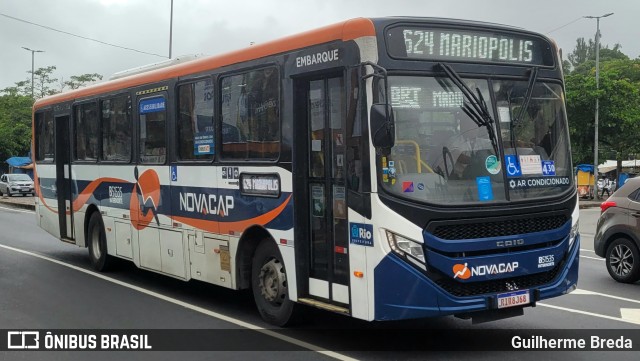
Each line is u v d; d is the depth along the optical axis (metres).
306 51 6.75
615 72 40.72
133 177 10.11
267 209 7.33
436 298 5.81
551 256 6.41
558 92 6.92
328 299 6.62
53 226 13.16
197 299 9.09
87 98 11.57
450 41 6.29
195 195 8.62
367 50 6.00
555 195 6.53
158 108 9.45
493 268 6.02
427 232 5.81
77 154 12.09
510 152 6.38
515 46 6.66
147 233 9.80
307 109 6.93
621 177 42.12
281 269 7.34
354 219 6.15
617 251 10.37
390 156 5.91
